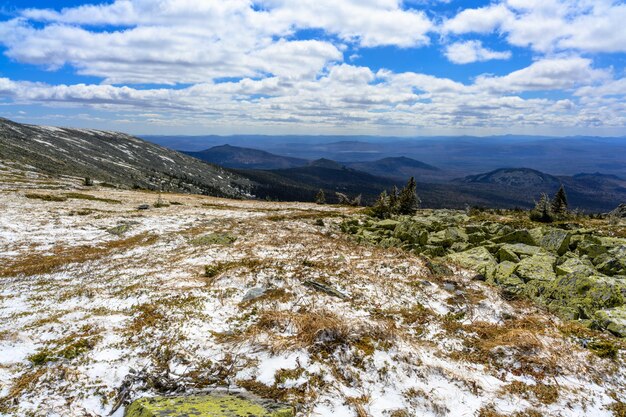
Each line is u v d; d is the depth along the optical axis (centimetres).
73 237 3006
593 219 5084
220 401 619
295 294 1216
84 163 18675
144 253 2277
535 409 723
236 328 970
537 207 4512
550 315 1164
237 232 2878
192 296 1208
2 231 3023
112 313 1107
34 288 1576
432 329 1034
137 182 18825
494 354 907
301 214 5025
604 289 1166
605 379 826
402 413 680
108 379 723
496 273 1506
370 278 1422
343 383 746
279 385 728
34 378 711
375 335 913
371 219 3909
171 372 749
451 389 762
